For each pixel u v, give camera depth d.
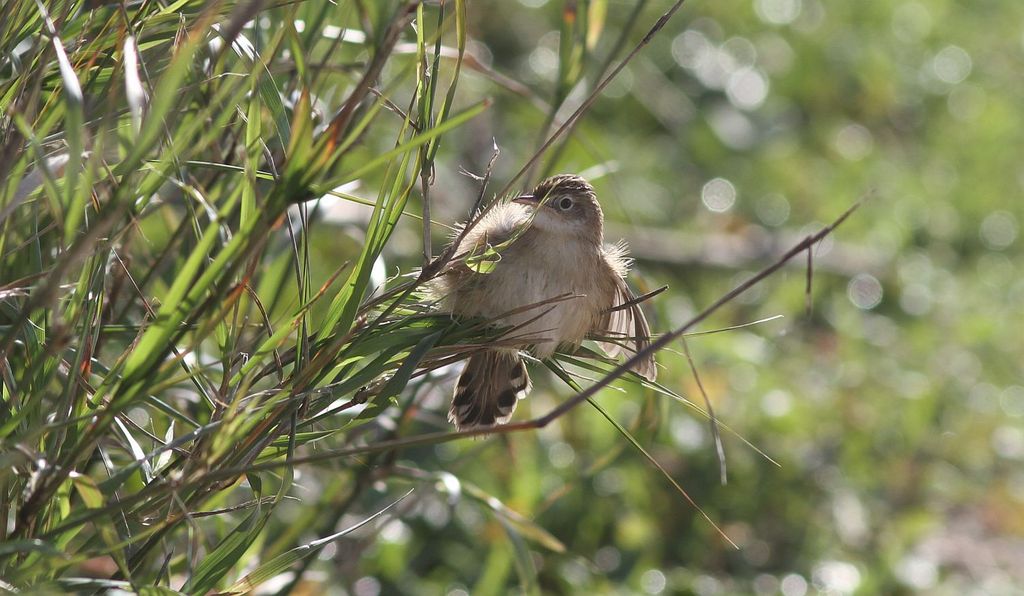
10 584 4.88
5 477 4.96
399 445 5.02
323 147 4.66
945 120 22.66
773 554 11.79
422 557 10.92
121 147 5.19
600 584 10.74
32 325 5.39
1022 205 20.78
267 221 4.71
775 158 19.47
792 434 13.03
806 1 24.08
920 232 19.55
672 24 21.06
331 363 5.52
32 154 5.54
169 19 5.96
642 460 11.89
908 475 13.38
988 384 15.68
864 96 22.38
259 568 5.71
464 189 15.55
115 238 5.20
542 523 11.12
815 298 16.30
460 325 6.45
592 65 18.20
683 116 19.47
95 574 8.62
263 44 7.14
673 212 17.55
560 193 7.88
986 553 12.92
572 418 12.15
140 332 5.67
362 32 7.67
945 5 26.34
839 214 18.72
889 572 11.80
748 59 21.62
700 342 13.46
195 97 6.31
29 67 5.54
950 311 17.41
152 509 5.52
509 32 19.17
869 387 14.60
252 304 7.62
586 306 7.97
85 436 4.91
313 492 9.94
